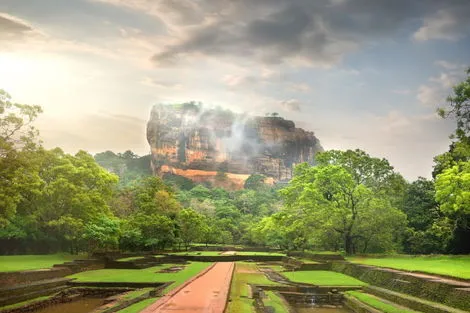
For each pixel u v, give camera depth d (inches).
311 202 1924.2
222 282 1067.9
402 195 2066.9
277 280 1277.1
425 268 1082.7
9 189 1036.5
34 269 1156.5
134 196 2896.2
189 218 2795.3
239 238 3993.6
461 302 707.4
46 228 1845.5
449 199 1409.9
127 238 2132.1
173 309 657.0
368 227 1919.3
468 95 1197.1
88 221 1808.6
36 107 1136.2
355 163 2023.9
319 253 1847.9
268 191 6811.0
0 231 1689.2
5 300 836.6
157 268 1637.6
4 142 994.1
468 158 1610.5
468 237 1839.3
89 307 906.1
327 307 994.1
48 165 1847.9
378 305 856.9
